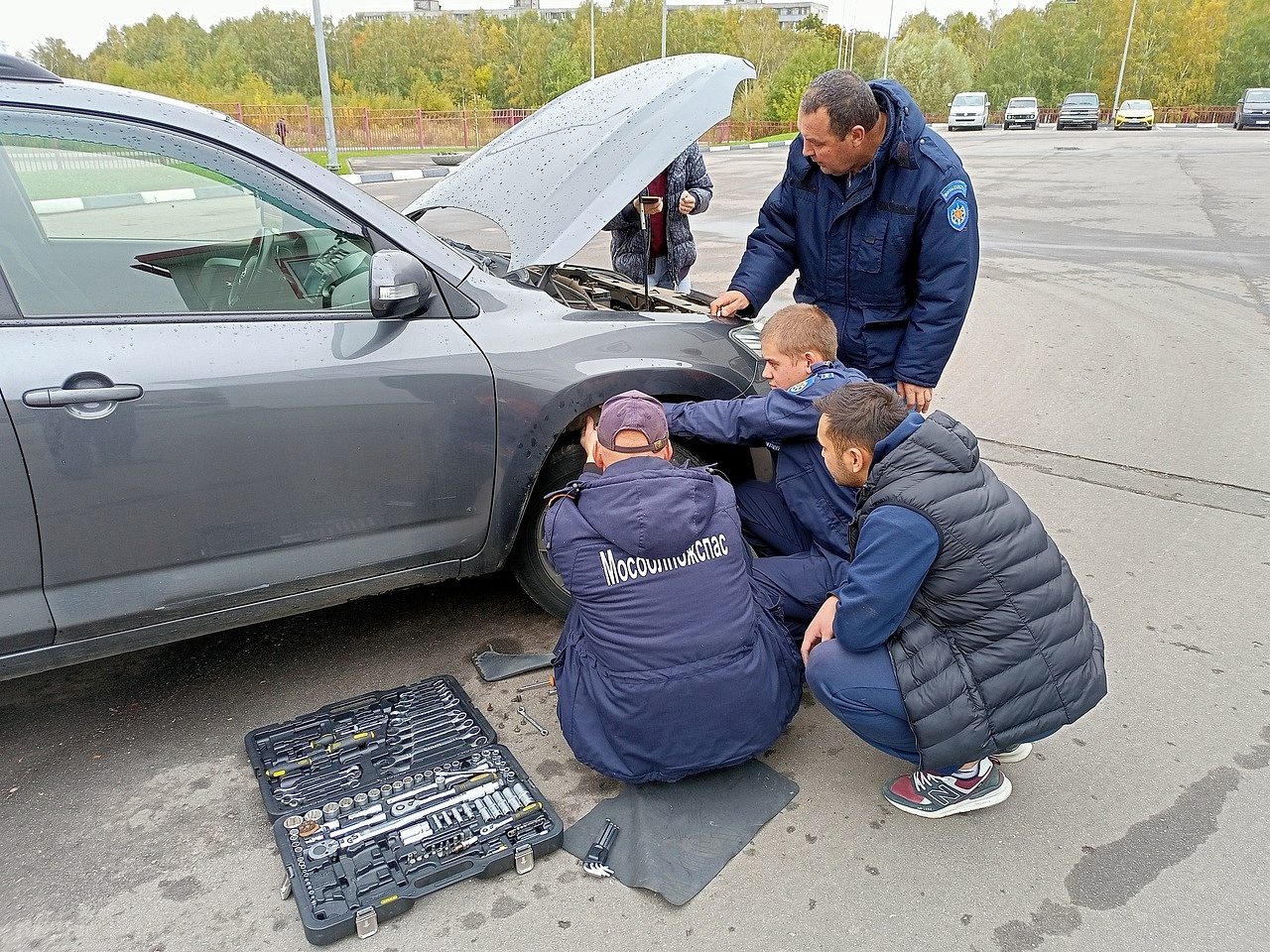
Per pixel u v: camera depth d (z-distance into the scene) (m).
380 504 2.36
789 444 2.55
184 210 2.14
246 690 2.61
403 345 2.30
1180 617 2.92
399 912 1.84
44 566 2.00
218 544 2.18
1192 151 22.92
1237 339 6.11
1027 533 1.93
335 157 18.02
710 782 2.23
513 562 2.79
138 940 1.81
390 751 2.27
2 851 2.04
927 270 2.81
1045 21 71.69
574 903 1.89
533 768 2.29
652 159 2.67
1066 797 2.18
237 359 2.10
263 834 2.09
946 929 1.82
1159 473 4.03
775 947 1.78
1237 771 2.25
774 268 3.12
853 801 2.18
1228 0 68.25
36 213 2.00
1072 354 5.88
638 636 2.05
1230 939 1.78
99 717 2.50
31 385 1.89
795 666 2.31
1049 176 16.77
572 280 3.45
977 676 1.95
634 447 2.12
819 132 2.61
